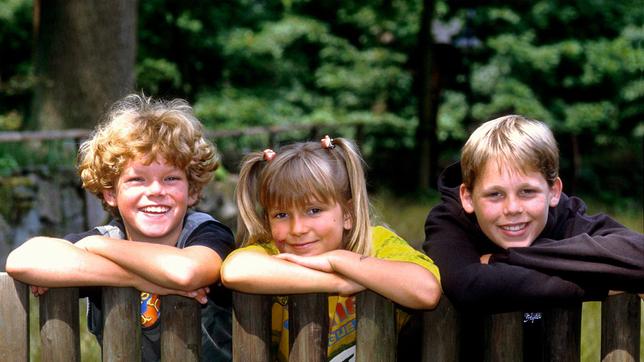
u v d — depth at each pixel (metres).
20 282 8.12
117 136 8.45
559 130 52.47
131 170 8.48
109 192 8.88
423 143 48.38
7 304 8.15
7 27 55.12
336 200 8.22
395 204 41.12
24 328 8.19
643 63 53.41
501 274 7.77
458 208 8.87
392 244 8.62
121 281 7.89
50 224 28.17
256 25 57.78
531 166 8.16
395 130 53.97
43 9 34.28
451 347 8.10
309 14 59.00
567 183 42.72
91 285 7.90
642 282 7.77
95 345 15.95
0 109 46.56
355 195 8.30
